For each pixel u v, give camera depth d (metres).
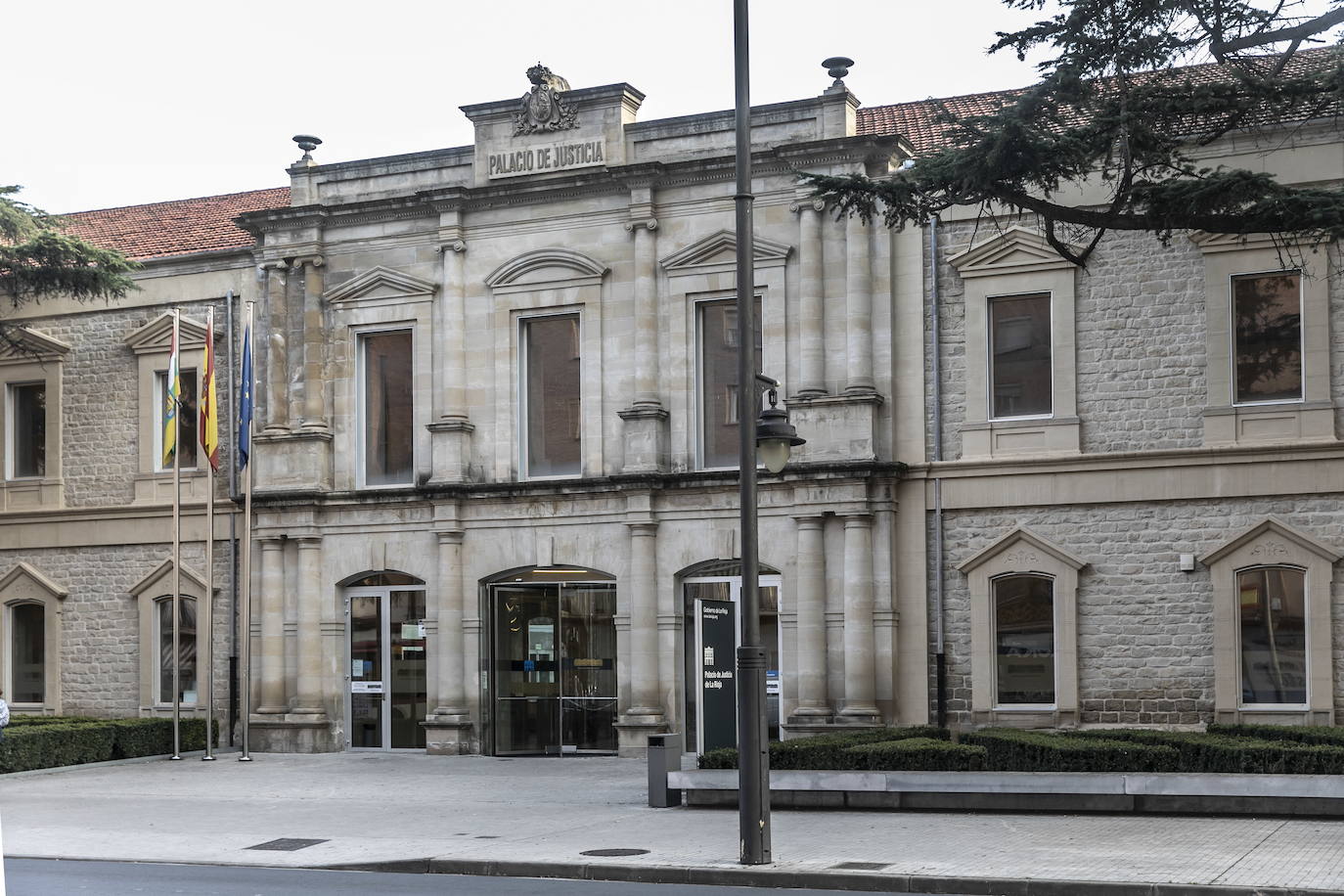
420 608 30.42
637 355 28.62
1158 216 19.19
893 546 27.00
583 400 29.25
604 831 18.02
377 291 30.98
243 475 31.69
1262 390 25.36
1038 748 19.75
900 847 15.92
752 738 15.18
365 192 31.36
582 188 29.33
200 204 36.88
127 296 33.62
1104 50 19.34
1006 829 17.09
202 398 29.42
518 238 29.97
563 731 29.16
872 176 27.53
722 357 28.61
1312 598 24.56
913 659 26.83
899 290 27.42
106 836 18.75
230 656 31.77
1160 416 25.75
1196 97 19.52
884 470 26.75
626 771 25.80
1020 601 26.53
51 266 31.45
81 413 33.94
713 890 14.12
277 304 31.59
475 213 30.28
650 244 28.80
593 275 29.30
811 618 26.94
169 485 32.88
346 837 18.31
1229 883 13.14
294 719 30.53
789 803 19.58
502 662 29.62
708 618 20.91
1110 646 25.75
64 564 33.81
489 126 30.20
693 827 18.22
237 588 31.89
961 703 26.56
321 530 30.94
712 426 28.61
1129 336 26.05
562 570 29.28
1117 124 19.30
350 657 30.94
